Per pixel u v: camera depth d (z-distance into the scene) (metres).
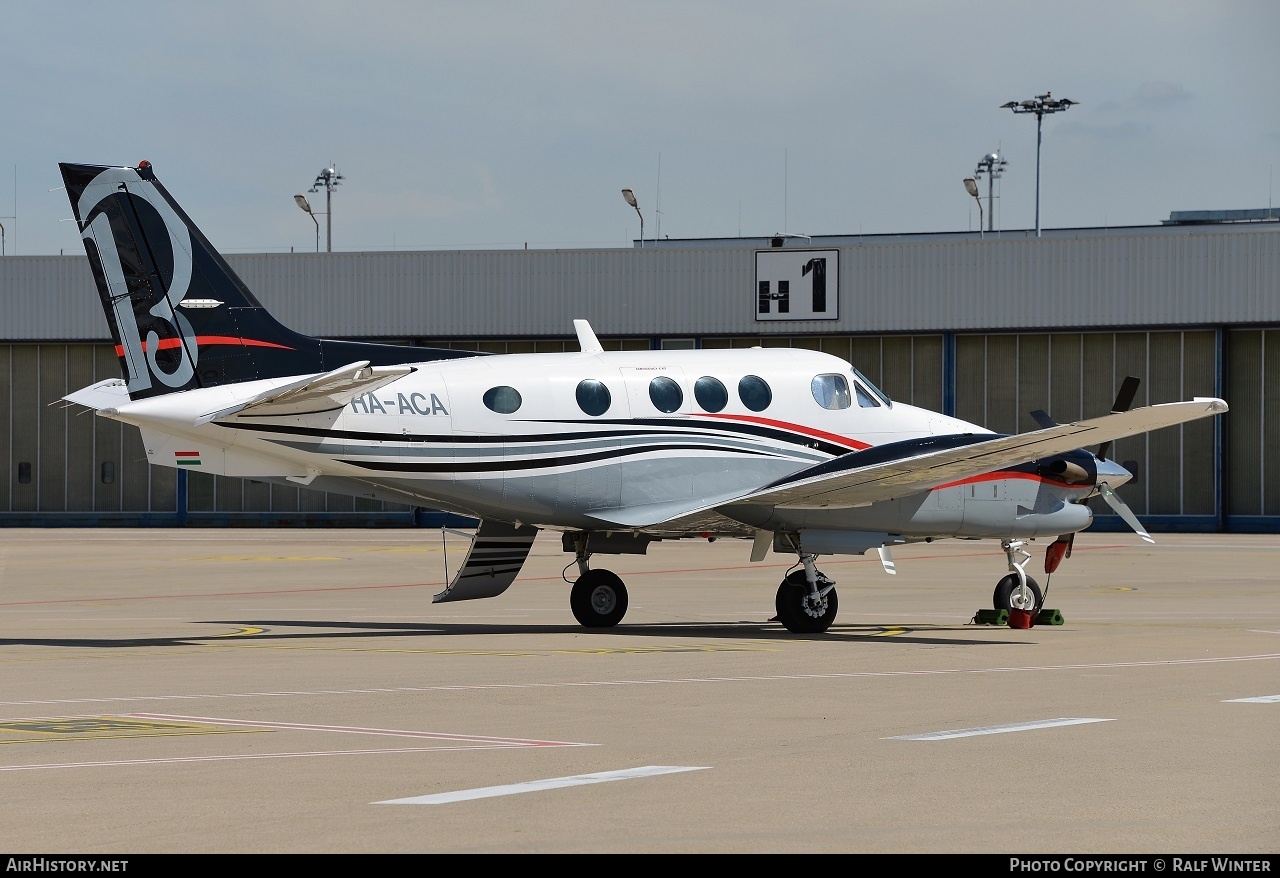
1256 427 85.56
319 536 84.69
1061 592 45.88
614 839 12.05
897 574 54.84
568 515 33.41
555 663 25.98
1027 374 88.31
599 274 91.88
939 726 18.23
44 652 28.41
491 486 32.62
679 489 33.62
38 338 93.56
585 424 33.06
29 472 95.00
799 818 12.86
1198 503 86.31
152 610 40.44
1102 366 87.31
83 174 31.41
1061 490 34.12
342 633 33.03
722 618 37.47
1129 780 14.61
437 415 32.16
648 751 16.39
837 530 33.28
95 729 18.20
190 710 19.91
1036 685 22.55
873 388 35.38
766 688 22.22
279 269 93.69
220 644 30.17
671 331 91.12
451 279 93.06
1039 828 12.46
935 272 88.25
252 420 31.08
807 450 34.31
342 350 32.97
